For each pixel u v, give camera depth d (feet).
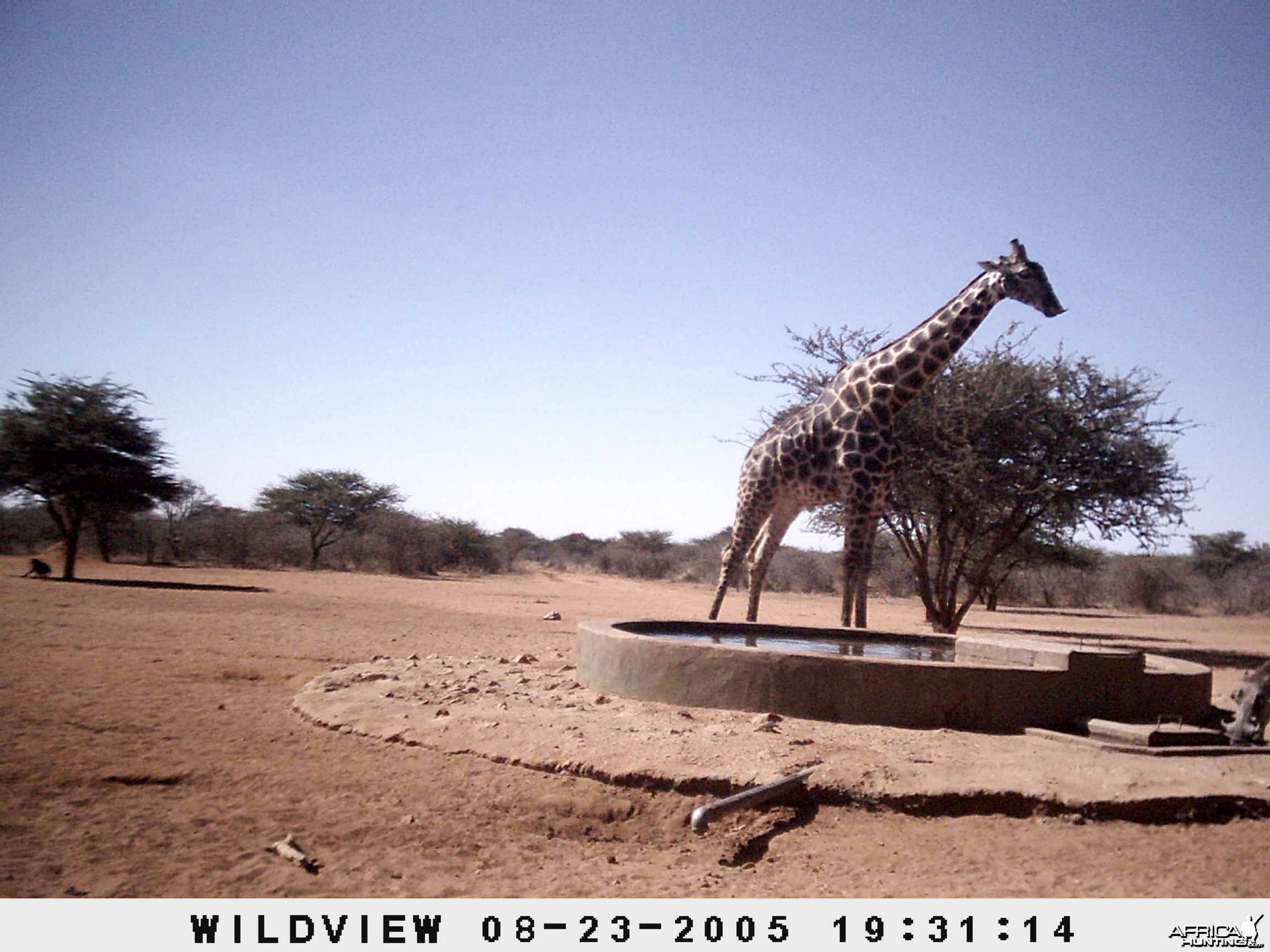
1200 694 28.91
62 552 97.45
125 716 26.22
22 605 54.39
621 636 29.35
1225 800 20.11
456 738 23.95
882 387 40.88
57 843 16.80
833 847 18.58
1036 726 25.89
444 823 18.97
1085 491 63.46
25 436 80.84
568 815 19.98
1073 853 18.22
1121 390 63.10
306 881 15.81
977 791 20.22
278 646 41.98
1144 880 17.01
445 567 165.07
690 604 94.32
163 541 139.23
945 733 24.99
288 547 153.58
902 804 20.10
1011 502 63.26
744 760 21.57
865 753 22.33
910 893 16.34
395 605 70.85
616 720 25.17
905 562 135.03
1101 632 82.02
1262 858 18.08
